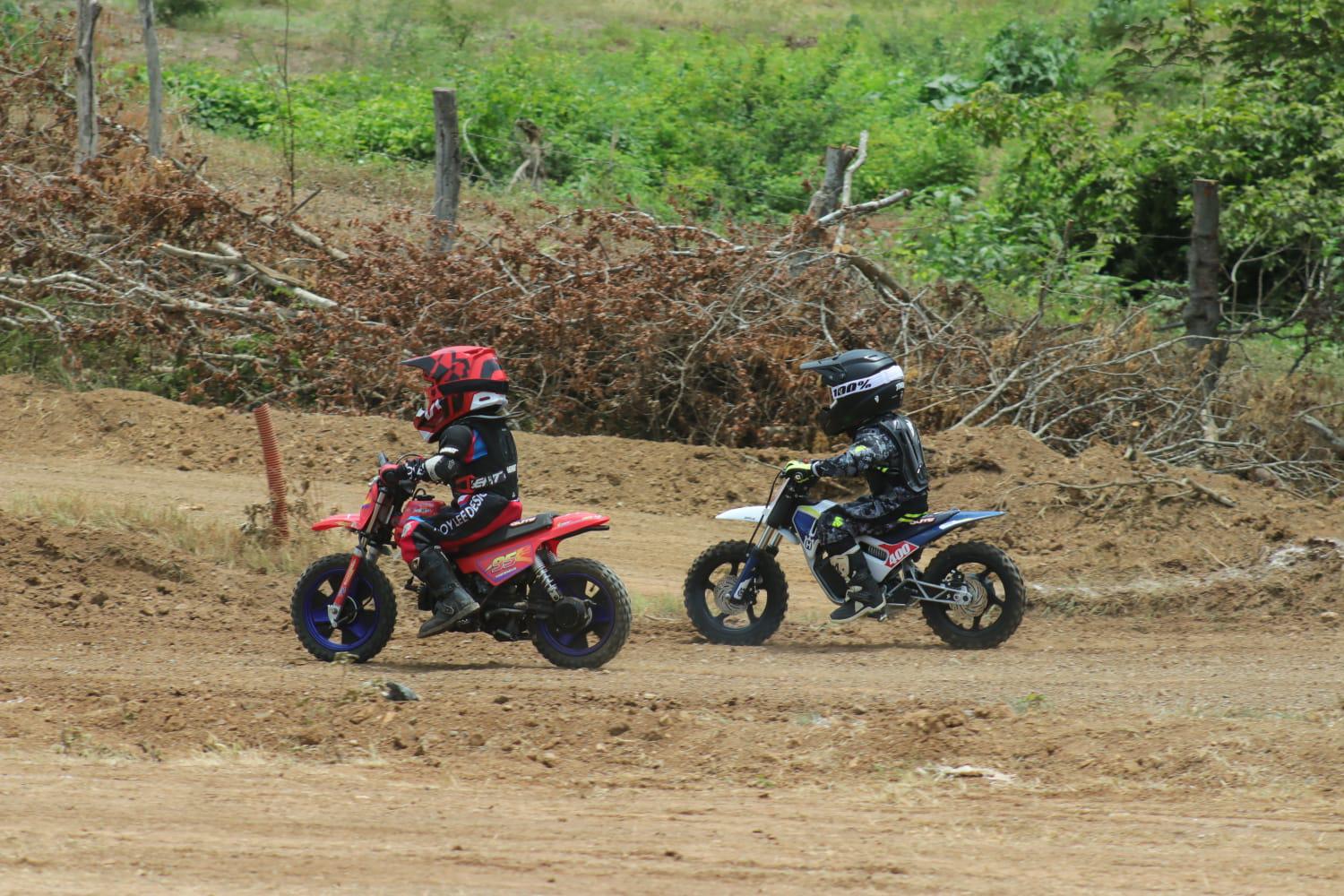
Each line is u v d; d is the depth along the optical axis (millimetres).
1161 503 37375
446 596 24734
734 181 78750
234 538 32719
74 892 14484
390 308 47625
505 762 20531
